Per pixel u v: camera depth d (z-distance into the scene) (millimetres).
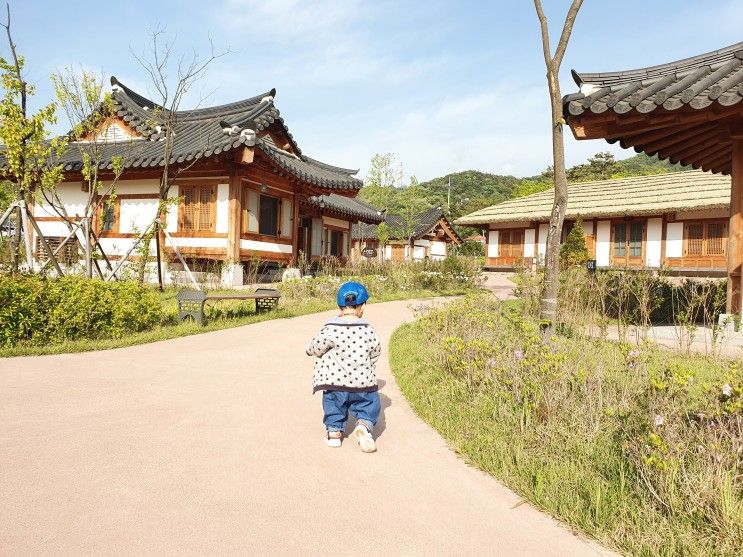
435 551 2289
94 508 2572
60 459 3168
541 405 3826
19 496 2678
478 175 113750
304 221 23047
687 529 2400
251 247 16000
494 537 2424
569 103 6707
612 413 3432
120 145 17016
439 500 2783
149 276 15117
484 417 3936
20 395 4500
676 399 3463
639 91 6691
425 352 6242
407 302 13789
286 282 13172
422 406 4340
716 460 2662
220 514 2555
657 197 26891
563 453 3258
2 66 9031
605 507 2592
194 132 17688
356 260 21656
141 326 7926
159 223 12836
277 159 15156
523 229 31953
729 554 2193
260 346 7105
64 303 6867
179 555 2191
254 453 3363
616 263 28172
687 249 25828
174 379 5227
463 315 7438
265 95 18969
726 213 24516
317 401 4594
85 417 3975
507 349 5230
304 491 2840
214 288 13789
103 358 6090
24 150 9469
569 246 23688
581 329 7504
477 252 52094
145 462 3158
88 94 11664
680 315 7285
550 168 67438
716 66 6914
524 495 2830
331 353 3572
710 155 9656
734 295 7934
